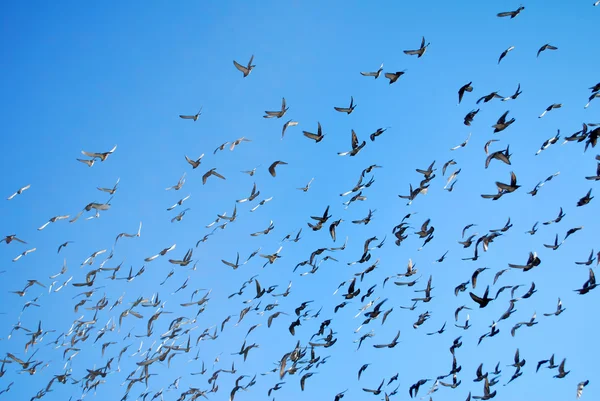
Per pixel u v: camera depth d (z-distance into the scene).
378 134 36.72
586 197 38.09
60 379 49.78
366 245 42.56
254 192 45.09
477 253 39.47
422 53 35.28
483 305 28.72
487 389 39.09
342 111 36.25
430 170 40.50
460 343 40.69
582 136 37.50
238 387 46.44
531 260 33.44
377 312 42.41
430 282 41.66
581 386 36.22
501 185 32.06
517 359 39.28
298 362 45.44
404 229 42.00
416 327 41.50
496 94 35.28
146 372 49.50
